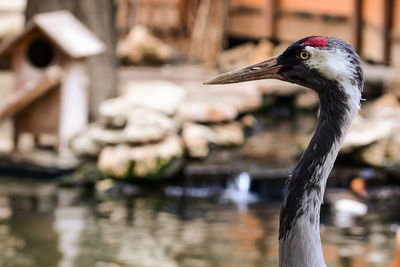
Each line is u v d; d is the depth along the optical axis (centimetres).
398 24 2172
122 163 1270
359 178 1273
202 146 1380
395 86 1923
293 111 2094
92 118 1515
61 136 1371
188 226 1007
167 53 2431
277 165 1347
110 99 1534
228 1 2633
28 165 1342
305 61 399
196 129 1411
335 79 392
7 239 920
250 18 2633
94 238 937
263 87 2088
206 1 2586
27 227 978
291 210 394
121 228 988
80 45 1365
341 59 391
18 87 1383
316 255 391
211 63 2506
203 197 1212
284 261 397
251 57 2488
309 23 2445
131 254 870
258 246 909
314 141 396
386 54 2192
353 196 1182
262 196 1233
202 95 1820
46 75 1338
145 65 2362
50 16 1395
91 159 1331
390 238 966
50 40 1352
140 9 2683
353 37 2281
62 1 1502
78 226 993
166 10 2689
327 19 2381
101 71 1520
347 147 1353
